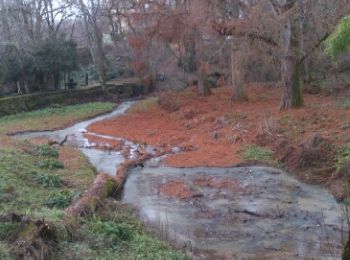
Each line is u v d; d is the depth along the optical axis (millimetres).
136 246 8859
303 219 11508
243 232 10836
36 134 24953
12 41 33125
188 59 37906
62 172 15250
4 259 6570
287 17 21297
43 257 7070
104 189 12914
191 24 28781
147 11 31109
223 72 38250
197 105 29062
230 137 20266
